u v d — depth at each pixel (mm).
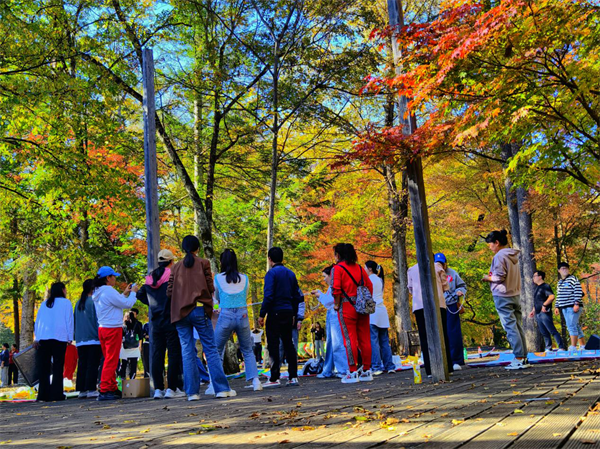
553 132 7711
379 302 10250
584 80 6672
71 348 12133
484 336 31469
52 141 13773
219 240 22766
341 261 8102
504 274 7754
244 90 15164
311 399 5660
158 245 10172
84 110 13414
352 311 7973
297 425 3717
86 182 13711
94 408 6949
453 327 9625
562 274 11578
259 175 19094
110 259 20297
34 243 18062
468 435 2857
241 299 7789
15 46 11883
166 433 3811
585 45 6590
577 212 16734
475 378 6781
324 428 3471
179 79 15750
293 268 26250
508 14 5621
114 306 8508
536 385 5242
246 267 24422
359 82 15164
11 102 11922
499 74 6316
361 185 21422
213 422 4246
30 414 6730
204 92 15734
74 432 4375
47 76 12594
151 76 10469
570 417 3205
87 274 17094
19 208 16953
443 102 6836
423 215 6781
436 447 2604
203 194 17891
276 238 24625
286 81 15578
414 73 6461
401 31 6566
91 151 15945
